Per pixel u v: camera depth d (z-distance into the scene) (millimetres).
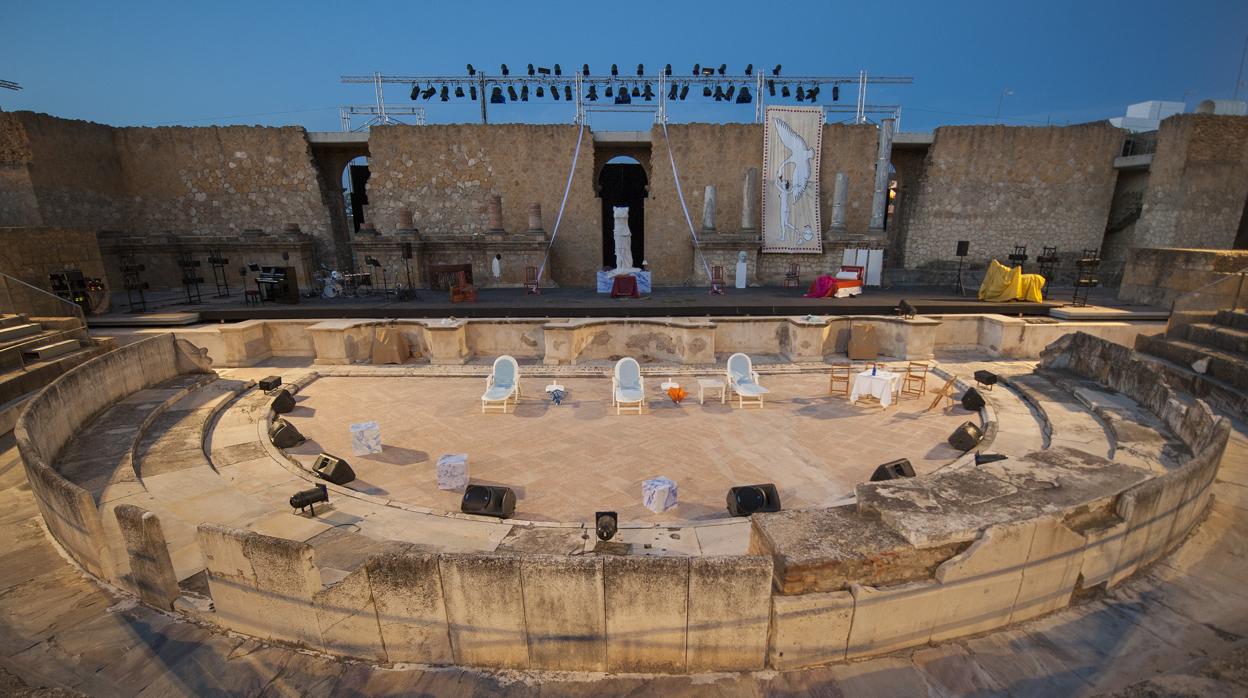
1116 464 5074
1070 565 4340
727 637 3779
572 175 26375
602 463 8055
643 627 3770
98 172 24359
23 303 12492
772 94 29453
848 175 26703
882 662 3895
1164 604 4504
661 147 26188
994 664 3863
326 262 27062
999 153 26422
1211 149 23453
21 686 3230
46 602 4777
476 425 9633
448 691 3740
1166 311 17016
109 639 4266
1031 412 9695
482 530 6000
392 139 25938
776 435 9055
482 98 29141
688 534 5852
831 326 14070
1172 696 2719
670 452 8430
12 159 21266
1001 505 4359
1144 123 35312
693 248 27000
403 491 7289
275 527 5930
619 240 22047
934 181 26891
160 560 4523
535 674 3887
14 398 9820
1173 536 5227
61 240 17859
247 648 4152
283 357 14375
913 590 3863
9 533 6062
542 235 25125
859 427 9391
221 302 20047
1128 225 27359
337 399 11148
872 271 24406
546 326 13312
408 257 20672
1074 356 11406
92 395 9078
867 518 4348
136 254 24703
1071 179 26469
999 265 19172
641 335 13984
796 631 3768
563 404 10703
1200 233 24297
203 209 26438
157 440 8555
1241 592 4652
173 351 11609
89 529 4918
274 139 25984
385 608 3914
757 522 4320
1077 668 3816
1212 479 5871
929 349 13531
